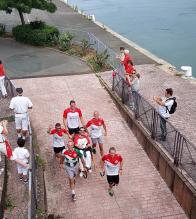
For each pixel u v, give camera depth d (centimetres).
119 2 4269
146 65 2012
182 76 1853
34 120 1519
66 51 2297
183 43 2727
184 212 1061
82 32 2694
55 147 1198
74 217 1045
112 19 3481
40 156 1285
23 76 1938
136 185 1169
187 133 1304
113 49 2291
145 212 1066
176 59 2430
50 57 2217
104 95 1720
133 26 3219
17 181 1045
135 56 2159
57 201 1101
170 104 1195
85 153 1145
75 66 2059
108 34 2653
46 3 2395
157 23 3288
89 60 2109
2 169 1046
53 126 1471
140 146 1356
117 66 1931
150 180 1188
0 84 1552
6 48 2403
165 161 1156
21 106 1191
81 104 1641
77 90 1773
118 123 1500
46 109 1602
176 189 1100
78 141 1145
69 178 1081
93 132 1219
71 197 1115
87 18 3144
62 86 1816
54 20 3086
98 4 4188
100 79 1869
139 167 1248
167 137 1184
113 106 1627
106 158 1068
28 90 1778
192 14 3584
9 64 2112
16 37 2511
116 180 1093
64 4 3809
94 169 1231
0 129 952
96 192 1139
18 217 925
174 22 3303
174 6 3956
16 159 973
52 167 1238
